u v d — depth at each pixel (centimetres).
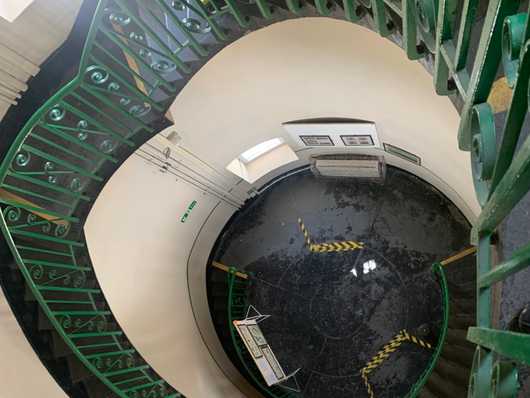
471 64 211
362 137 679
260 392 852
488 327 178
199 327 782
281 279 862
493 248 205
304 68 522
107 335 505
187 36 408
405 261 820
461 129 191
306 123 666
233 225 877
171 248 699
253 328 780
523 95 127
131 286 590
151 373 553
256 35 475
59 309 460
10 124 472
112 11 391
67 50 490
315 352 838
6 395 401
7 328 426
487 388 176
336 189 862
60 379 455
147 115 447
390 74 461
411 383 791
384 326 817
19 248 412
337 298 841
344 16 353
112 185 518
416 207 825
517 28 131
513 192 138
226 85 548
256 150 793
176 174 620
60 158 449
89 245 510
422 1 194
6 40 436
